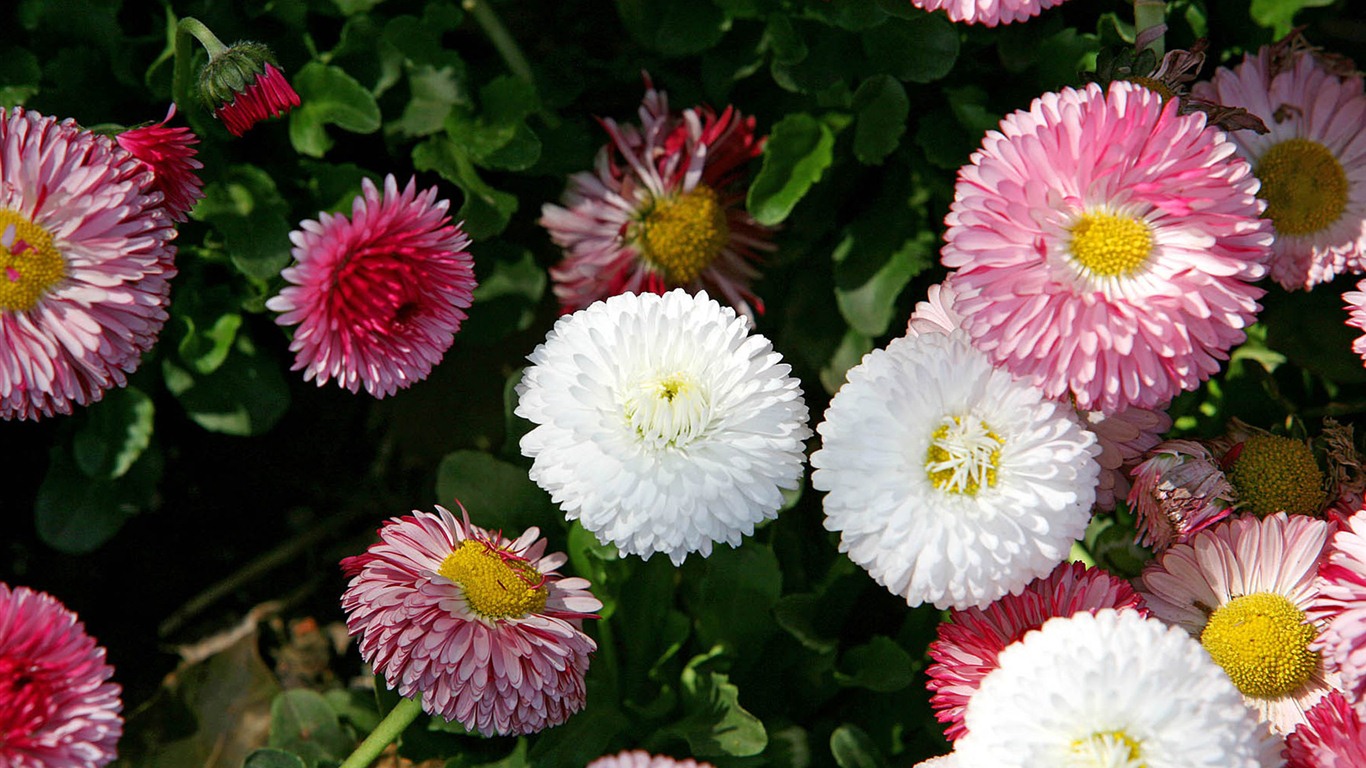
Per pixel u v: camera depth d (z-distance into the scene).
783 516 0.47
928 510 0.40
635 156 0.47
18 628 0.40
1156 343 0.40
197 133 0.45
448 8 0.47
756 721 0.44
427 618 0.40
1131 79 0.43
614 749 0.45
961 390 0.40
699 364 0.40
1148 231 0.41
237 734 0.47
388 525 0.41
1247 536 0.42
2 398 0.42
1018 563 0.40
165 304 0.43
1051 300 0.40
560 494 0.40
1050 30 0.47
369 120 0.46
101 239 0.42
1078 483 0.40
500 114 0.47
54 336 0.42
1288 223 0.45
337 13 0.46
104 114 0.46
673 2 0.47
